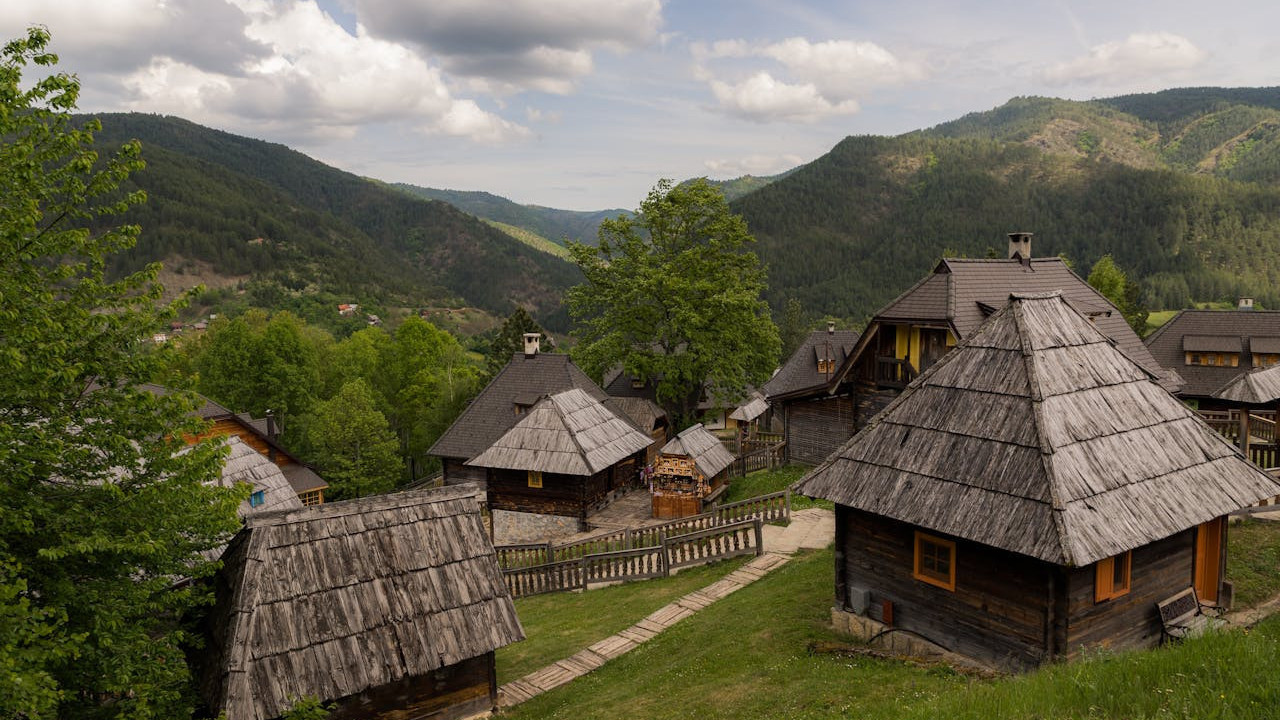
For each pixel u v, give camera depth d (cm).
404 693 1262
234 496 1122
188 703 1116
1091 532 1069
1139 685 815
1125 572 1200
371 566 1279
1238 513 1800
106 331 1048
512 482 3108
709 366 4125
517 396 4156
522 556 2439
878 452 1377
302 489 4269
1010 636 1188
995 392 1284
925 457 1300
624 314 4303
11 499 952
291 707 1085
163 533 1050
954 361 1388
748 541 2130
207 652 1209
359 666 1167
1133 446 1225
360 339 7344
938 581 1294
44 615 829
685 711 1199
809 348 5378
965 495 1202
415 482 5872
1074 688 841
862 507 1318
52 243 1011
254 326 8038
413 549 1330
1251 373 2222
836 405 3209
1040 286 2845
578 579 2258
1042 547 1059
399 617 1240
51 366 938
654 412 4806
